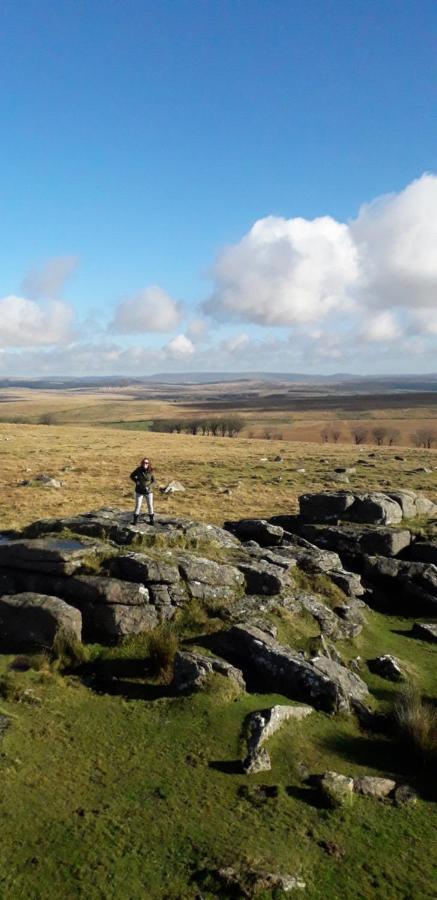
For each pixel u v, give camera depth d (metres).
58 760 13.30
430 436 184.75
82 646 17.95
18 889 9.93
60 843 10.94
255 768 13.20
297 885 10.12
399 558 27.12
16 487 50.66
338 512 30.00
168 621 19.20
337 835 11.49
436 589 24.53
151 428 197.00
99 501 45.66
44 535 22.70
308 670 16.48
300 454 82.62
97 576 19.98
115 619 18.62
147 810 11.86
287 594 21.31
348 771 13.64
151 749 13.81
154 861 10.59
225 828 11.42
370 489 52.25
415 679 18.33
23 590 20.33
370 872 10.65
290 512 42.88
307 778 13.16
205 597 20.06
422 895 10.20
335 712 15.73
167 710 15.27
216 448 90.75
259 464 70.50
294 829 11.53
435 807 12.66
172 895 9.84
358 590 23.83
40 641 18.12
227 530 28.53
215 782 12.79
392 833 11.70
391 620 23.53
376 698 17.08
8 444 84.00
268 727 14.34
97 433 111.12
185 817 11.70
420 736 14.56
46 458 71.12
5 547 21.12
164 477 60.28
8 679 16.33
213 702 15.38
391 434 191.38
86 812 11.73
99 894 9.85
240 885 9.91
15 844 10.88
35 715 14.91
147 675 17.02
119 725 14.71
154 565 20.05
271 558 23.34
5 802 11.88
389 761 14.25
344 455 81.31
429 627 22.11
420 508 32.16
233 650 17.91
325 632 20.16
